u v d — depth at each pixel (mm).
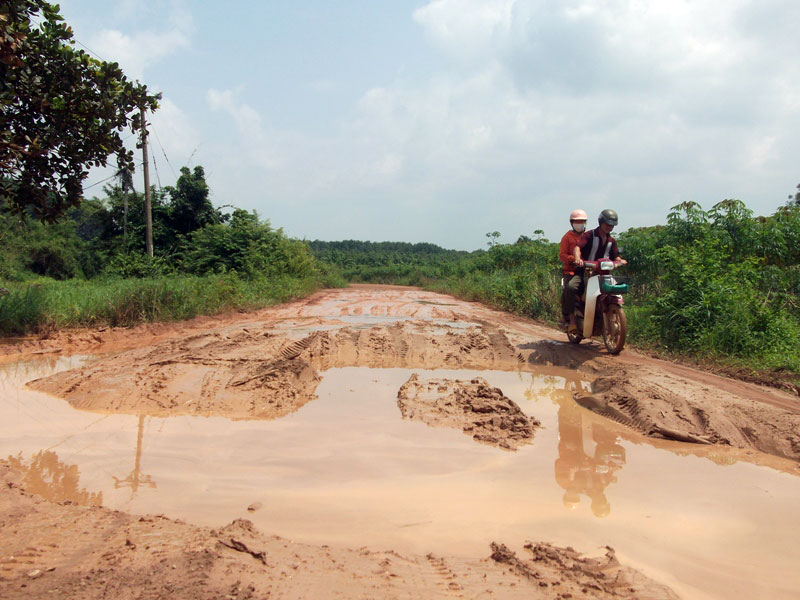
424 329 11016
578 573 2561
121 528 2828
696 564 2744
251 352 7641
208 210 23828
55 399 5738
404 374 7320
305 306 17078
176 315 12219
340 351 8586
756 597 2455
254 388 5949
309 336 9422
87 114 8828
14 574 2311
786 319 8656
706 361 7684
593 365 7645
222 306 14047
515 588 2408
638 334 9367
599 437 4840
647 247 12586
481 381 6508
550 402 6070
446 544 2904
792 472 4051
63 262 25062
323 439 4621
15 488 3439
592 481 3836
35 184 9148
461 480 3809
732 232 11211
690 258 9234
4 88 8234
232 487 3623
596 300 8047
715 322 8344
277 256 23031
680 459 4309
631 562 2752
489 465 4105
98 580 2250
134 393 5707
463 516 3252
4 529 2785
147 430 4797
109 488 3582
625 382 6102
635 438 4832
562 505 3434
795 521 3238
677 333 8750
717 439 4703
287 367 6645
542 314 13656
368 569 2521
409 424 5066
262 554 2555
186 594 2141
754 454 4441
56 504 3188
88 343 9516
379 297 22297
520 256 24078
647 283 12984
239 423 5039
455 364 8000
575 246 8422
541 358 8156
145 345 9406
